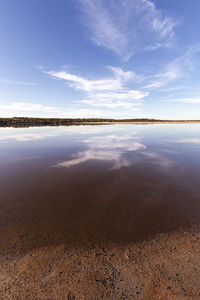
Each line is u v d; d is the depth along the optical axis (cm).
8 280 156
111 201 311
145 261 177
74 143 1023
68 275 161
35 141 1108
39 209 282
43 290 146
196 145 925
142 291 145
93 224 242
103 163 572
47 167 527
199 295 141
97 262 176
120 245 201
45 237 214
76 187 374
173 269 166
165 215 264
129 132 1806
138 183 396
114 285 151
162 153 728
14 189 364
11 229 230
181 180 412
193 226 236
